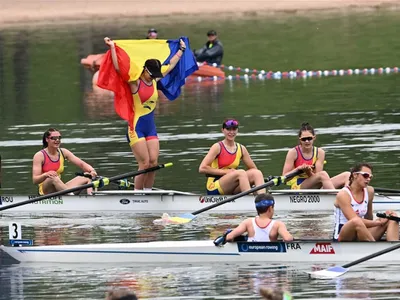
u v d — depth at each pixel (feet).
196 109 331.57
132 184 206.49
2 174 228.63
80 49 547.08
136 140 198.39
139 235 170.09
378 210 190.29
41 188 199.82
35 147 264.31
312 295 130.31
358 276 139.23
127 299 79.10
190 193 195.11
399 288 132.16
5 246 156.25
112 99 364.58
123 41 206.28
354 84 391.24
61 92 392.68
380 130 272.10
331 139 261.44
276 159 234.79
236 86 404.16
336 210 152.05
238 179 191.21
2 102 368.27
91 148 260.01
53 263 153.69
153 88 198.70
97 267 150.20
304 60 488.85
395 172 213.87
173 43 211.61
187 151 250.78
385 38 557.74
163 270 147.02
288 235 149.18
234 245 150.71
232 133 193.57
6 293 135.85
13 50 558.15
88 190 203.31
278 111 319.88
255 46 550.77
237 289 134.41
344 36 579.07
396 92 357.00
